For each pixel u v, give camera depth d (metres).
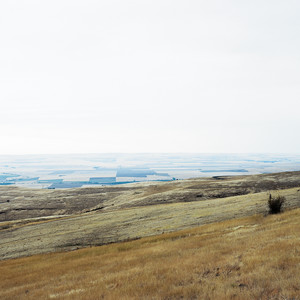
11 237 51.34
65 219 61.38
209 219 39.53
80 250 34.03
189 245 23.19
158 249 24.39
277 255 12.80
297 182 84.62
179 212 48.69
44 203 127.50
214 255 16.48
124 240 36.97
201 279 11.39
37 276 21.84
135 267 17.58
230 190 83.12
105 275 16.44
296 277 9.14
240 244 18.56
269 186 83.25
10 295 15.99
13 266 30.20
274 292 8.33
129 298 10.07
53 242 41.88
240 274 11.26
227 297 8.54
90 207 116.19
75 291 13.29
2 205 125.94
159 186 137.38
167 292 10.13
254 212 37.88
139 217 49.94
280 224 24.33
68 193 151.12
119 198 120.81
